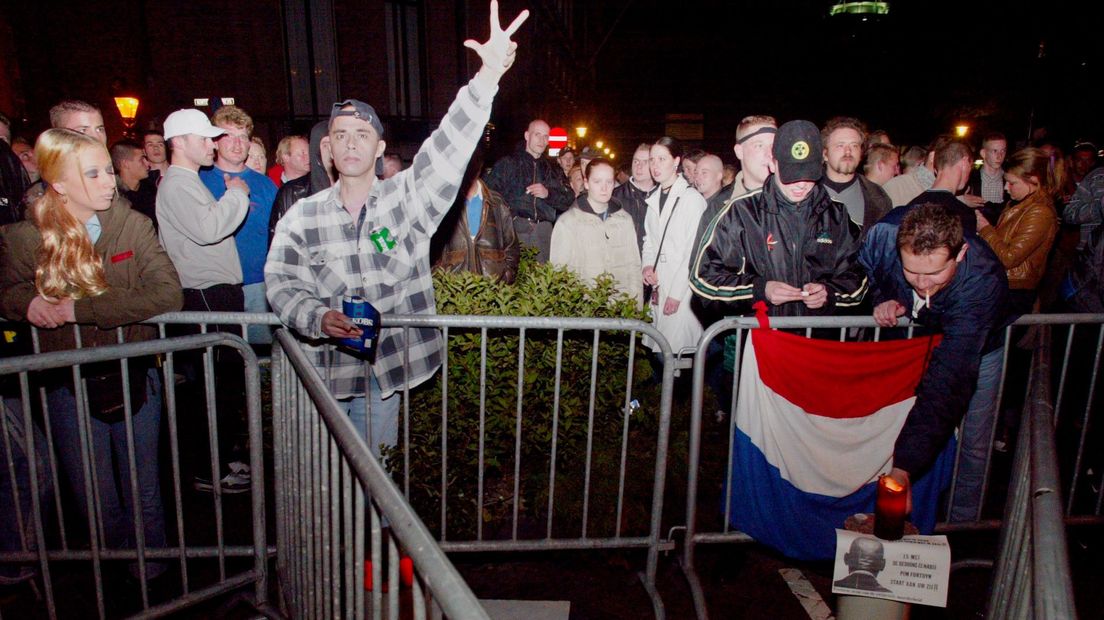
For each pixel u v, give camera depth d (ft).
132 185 18.03
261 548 9.38
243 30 42.52
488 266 14.64
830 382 9.34
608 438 11.78
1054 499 4.12
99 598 8.64
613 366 11.63
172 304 9.08
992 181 18.81
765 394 9.54
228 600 9.69
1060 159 19.58
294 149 17.38
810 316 10.11
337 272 9.28
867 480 9.53
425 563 3.45
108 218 8.81
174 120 12.15
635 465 11.40
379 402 9.88
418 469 10.50
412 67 52.08
